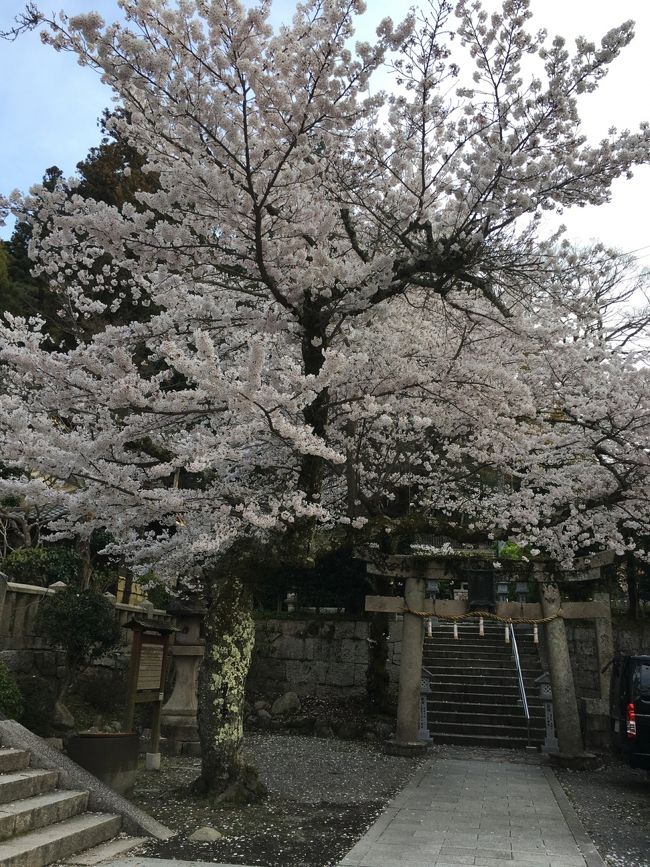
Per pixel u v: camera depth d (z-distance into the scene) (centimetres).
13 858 451
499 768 954
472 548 1792
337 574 1496
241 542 704
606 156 619
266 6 518
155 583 1189
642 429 805
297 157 615
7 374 721
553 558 1020
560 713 1016
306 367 724
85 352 626
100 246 735
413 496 1179
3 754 576
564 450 906
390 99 690
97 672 1166
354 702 1374
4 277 1661
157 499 652
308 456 718
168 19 546
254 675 1449
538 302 821
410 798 742
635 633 1355
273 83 550
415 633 1097
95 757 658
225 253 699
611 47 576
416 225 670
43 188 649
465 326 799
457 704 1252
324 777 849
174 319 723
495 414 765
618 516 891
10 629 962
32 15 547
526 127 609
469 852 545
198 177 606
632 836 629
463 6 596
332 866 503
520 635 1515
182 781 789
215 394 564
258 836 575
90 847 534
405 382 748
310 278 650
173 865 497
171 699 1047
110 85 613
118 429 697
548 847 565
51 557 1146
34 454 605
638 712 888
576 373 869
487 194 645
